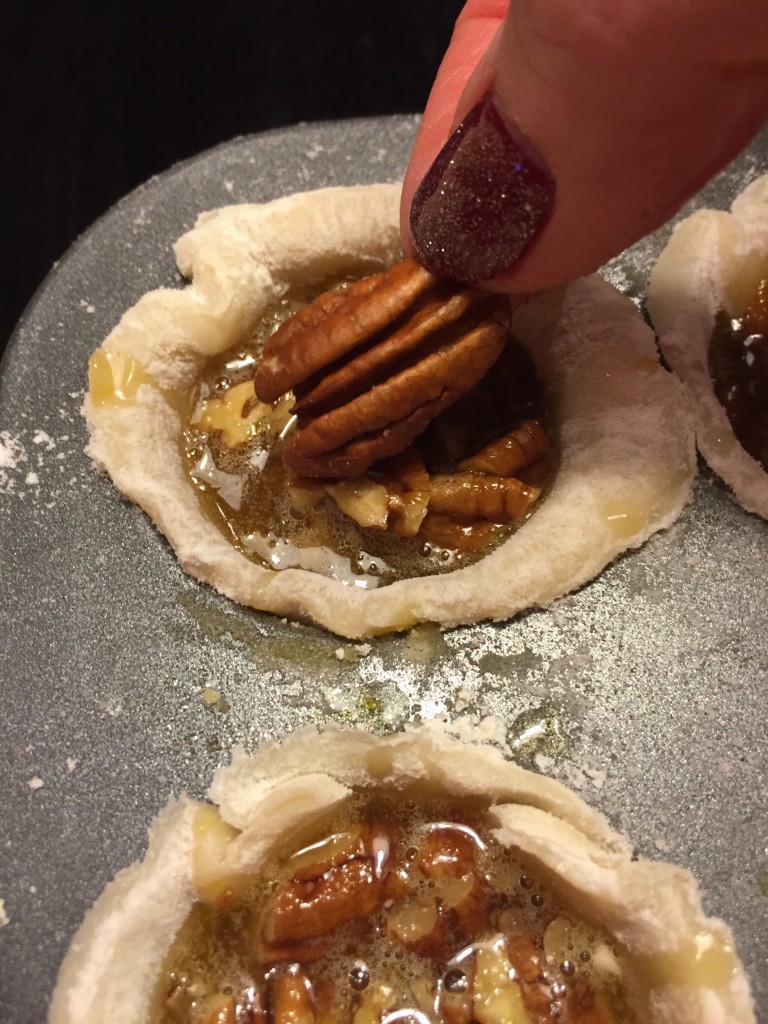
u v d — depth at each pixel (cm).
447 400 9
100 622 10
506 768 9
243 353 11
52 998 8
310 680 9
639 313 11
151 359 11
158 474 10
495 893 8
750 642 9
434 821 9
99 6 18
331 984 8
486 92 7
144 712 9
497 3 10
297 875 8
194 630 10
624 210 7
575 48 6
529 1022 8
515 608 9
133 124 17
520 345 11
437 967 8
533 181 7
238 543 10
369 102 18
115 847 9
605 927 8
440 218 8
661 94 6
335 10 18
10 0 17
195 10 18
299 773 9
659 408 10
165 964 8
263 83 18
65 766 9
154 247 12
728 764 9
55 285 11
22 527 10
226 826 8
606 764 9
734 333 11
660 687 9
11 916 8
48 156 17
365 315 9
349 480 10
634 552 10
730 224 11
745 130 7
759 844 9
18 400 11
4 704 9
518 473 10
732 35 6
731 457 10
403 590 9
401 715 9
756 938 8
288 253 11
